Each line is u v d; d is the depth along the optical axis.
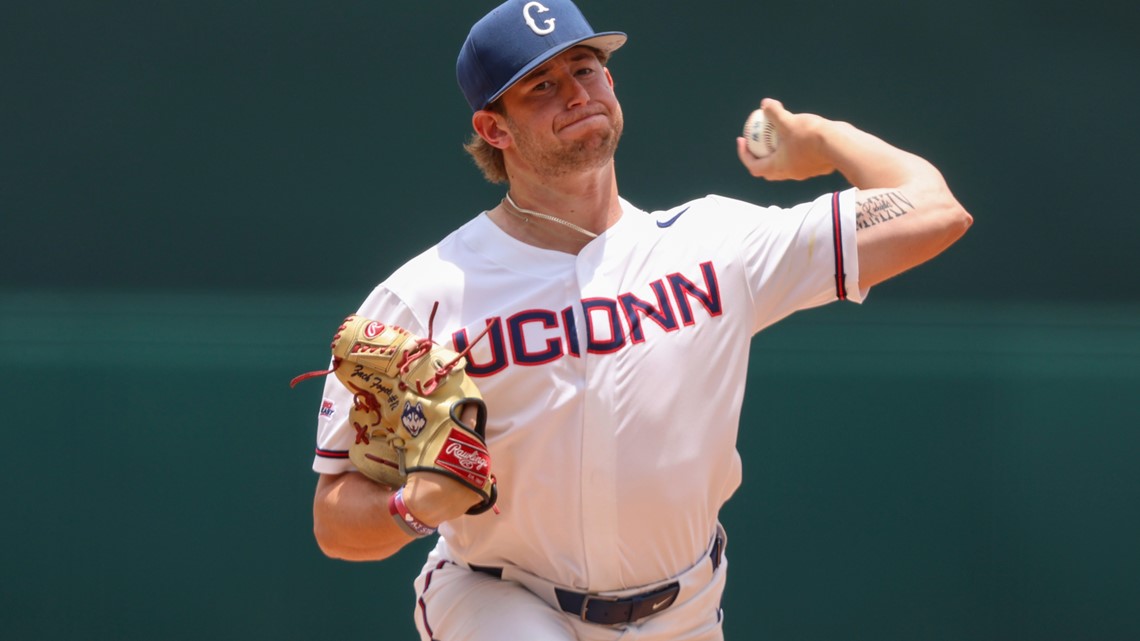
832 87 22.08
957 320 21.53
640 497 9.77
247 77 21.56
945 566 20.42
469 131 21.72
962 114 22.17
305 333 20.95
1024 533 20.50
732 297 10.05
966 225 10.24
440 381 9.26
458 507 9.23
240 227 21.45
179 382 20.55
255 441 20.42
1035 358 21.11
